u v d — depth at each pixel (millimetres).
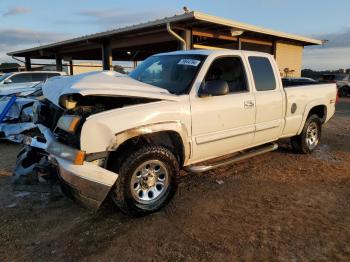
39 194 4574
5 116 7469
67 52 21609
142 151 3715
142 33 13602
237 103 4691
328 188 4809
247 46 18406
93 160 3492
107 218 3883
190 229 3607
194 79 4273
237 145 4895
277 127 5516
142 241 3375
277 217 3879
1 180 5113
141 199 3836
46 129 4141
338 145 7625
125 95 3637
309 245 3279
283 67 18781
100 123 3434
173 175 4039
